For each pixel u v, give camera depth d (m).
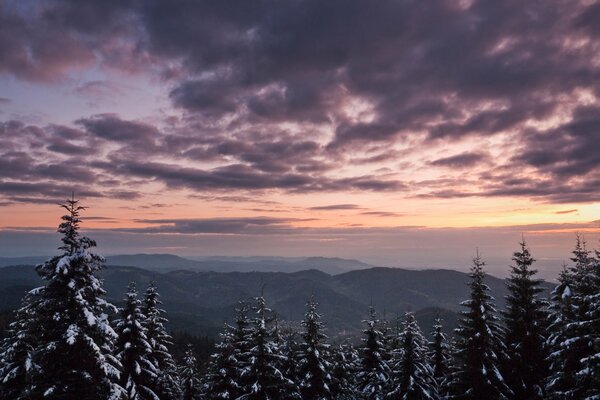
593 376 17.61
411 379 27.45
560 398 20.88
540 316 26.41
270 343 27.56
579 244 24.09
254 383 25.88
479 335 24.88
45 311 15.76
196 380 33.00
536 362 25.89
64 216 16.09
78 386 15.80
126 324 23.70
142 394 23.72
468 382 25.22
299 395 28.16
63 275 15.77
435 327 33.59
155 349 27.12
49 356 15.73
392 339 35.22
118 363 16.72
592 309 19.14
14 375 18.94
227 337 29.06
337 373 35.06
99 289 16.17
